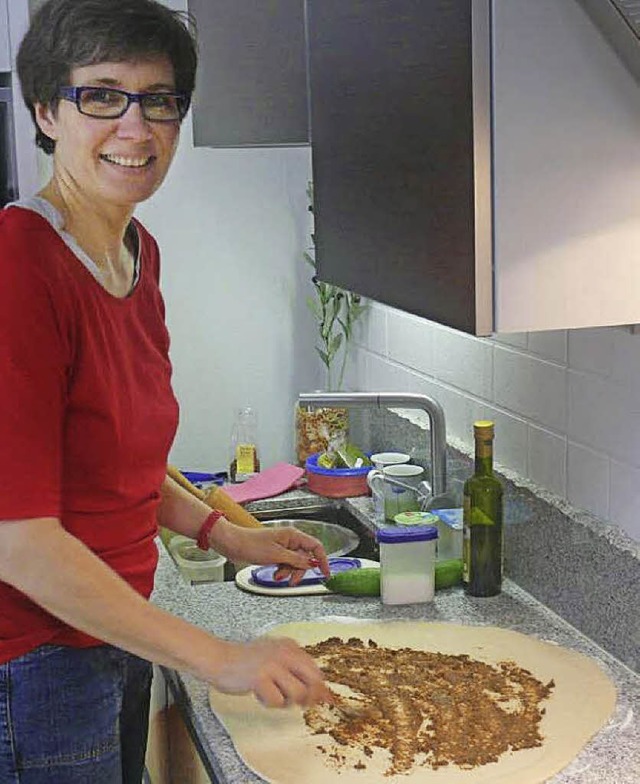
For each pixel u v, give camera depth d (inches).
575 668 66.3
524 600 77.4
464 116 47.1
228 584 81.6
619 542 67.1
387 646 69.7
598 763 56.2
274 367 122.0
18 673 59.0
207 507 75.9
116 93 55.2
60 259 55.7
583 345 71.3
